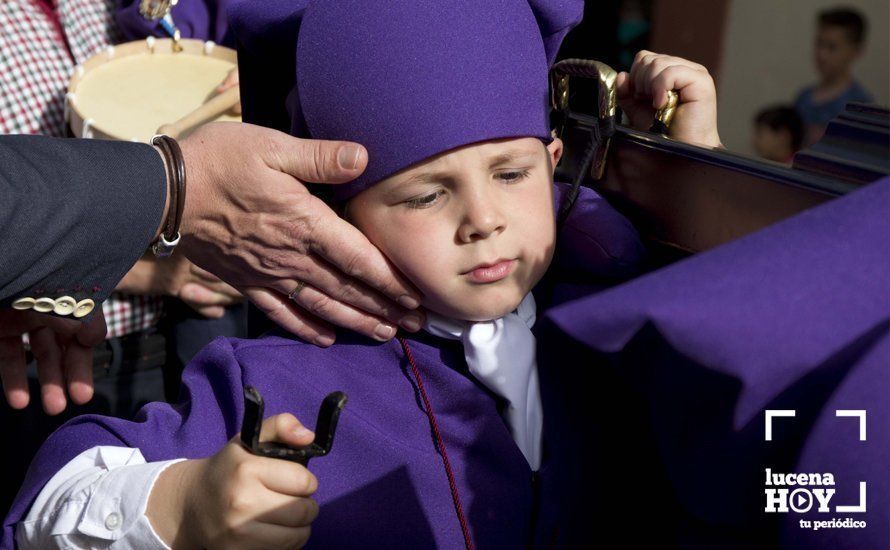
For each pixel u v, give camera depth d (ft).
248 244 3.82
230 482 3.08
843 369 2.24
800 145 10.38
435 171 3.45
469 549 3.54
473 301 3.58
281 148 3.63
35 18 6.55
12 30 6.40
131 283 5.89
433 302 3.65
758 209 3.23
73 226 3.65
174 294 5.99
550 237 3.64
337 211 3.93
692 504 2.72
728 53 10.32
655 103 4.26
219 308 6.12
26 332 4.66
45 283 3.73
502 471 3.67
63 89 6.54
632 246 3.78
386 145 3.47
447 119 3.39
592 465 3.33
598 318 2.18
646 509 3.32
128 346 6.16
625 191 3.85
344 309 3.81
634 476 3.30
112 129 5.98
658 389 2.45
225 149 3.77
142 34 7.03
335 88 3.55
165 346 6.38
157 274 5.89
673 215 3.64
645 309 2.12
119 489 3.41
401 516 3.64
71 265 3.74
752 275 2.13
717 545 2.83
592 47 8.98
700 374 2.30
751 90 10.53
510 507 3.61
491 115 3.42
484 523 3.62
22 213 3.54
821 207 2.26
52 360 4.73
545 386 2.74
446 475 3.67
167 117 6.19
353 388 3.87
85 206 3.66
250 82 4.35
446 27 3.44
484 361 3.61
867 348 2.21
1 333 4.53
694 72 4.25
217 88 6.51
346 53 3.52
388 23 3.46
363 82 3.48
